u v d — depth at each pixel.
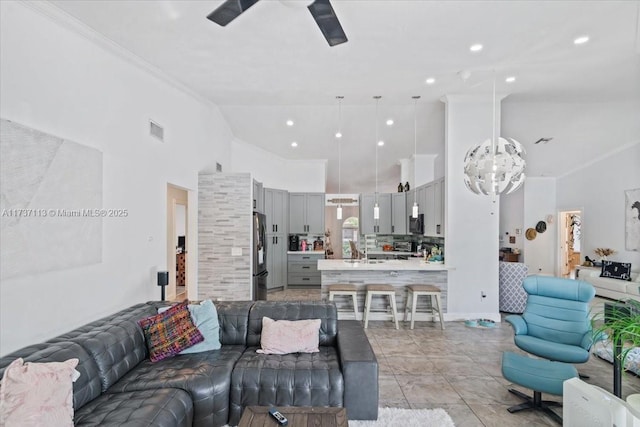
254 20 2.72
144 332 2.56
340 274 4.89
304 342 2.70
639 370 2.89
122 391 2.03
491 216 4.68
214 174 4.71
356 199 7.99
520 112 5.18
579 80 4.01
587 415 1.87
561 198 8.41
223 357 2.54
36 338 2.18
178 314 2.72
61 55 2.44
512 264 5.22
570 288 2.93
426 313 4.78
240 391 2.29
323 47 3.19
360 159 7.43
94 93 2.76
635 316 2.04
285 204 7.26
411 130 5.92
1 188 1.94
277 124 5.74
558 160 7.43
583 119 5.46
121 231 3.08
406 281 4.86
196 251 4.70
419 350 3.66
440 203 5.20
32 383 1.52
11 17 2.06
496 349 3.70
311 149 6.84
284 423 1.62
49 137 2.27
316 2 1.98
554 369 2.37
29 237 2.11
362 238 8.05
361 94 4.48
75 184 2.49
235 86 4.19
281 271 7.13
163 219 3.81
